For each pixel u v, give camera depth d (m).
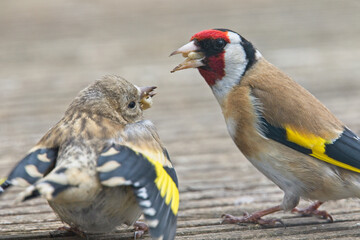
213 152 13.12
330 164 8.77
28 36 24.95
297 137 8.83
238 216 9.39
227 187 10.88
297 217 9.34
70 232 8.38
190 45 9.75
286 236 8.53
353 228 8.82
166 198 6.66
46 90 17.95
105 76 7.90
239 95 9.38
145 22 27.03
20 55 22.12
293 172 8.88
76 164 6.55
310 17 26.91
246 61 9.60
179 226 8.88
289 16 27.19
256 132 9.05
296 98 9.12
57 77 19.25
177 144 13.70
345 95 16.98
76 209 6.91
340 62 20.22
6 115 15.82
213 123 15.24
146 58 21.25
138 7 30.64
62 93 17.64
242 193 10.59
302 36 23.55
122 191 6.84
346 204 9.98
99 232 8.29
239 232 8.68
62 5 31.58
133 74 19.36
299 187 8.93
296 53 21.28
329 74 18.97
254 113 9.11
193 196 10.44
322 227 8.84
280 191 10.70
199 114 15.95
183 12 28.86
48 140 7.05
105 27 26.33
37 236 8.29
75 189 6.43
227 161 12.48
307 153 8.80
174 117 15.70
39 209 9.52
